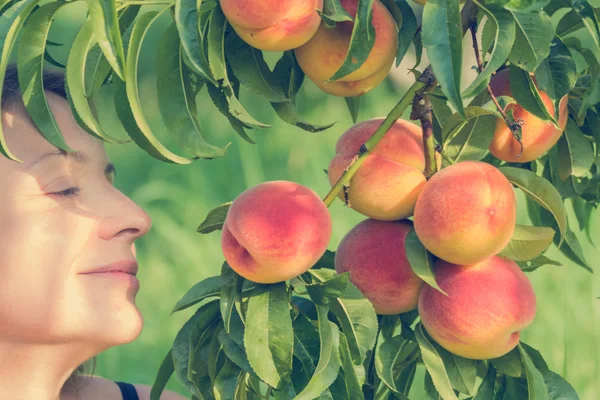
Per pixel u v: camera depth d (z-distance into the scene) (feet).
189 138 4.48
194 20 4.11
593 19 5.04
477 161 4.82
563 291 12.01
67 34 19.34
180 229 14.25
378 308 4.99
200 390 4.96
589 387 11.34
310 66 4.78
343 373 4.63
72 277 4.70
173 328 12.65
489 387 5.13
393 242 4.96
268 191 4.43
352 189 4.91
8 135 4.69
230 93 4.47
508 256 4.86
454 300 4.70
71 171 4.84
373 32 4.24
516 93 4.67
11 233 4.60
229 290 4.56
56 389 4.94
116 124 16.75
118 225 4.87
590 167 5.90
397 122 5.14
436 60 3.70
